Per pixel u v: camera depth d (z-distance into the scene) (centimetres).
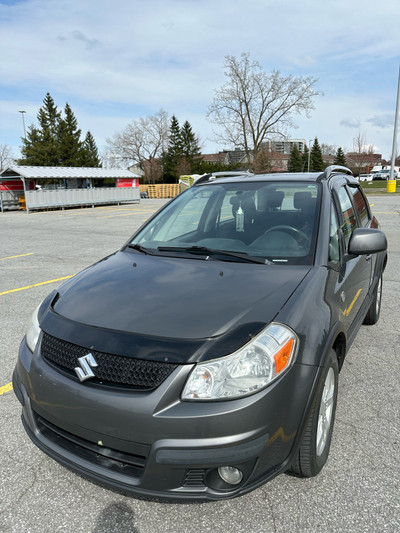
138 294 239
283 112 4694
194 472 188
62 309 240
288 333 205
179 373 188
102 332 210
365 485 233
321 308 233
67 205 2586
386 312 520
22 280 718
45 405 214
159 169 6744
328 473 243
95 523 213
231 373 188
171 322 208
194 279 251
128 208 2541
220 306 217
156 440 184
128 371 195
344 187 378
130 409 188
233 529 207
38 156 5462
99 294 246
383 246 279
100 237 1244
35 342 235
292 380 199
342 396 328
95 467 201
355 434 279
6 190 2553
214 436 182
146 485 189
